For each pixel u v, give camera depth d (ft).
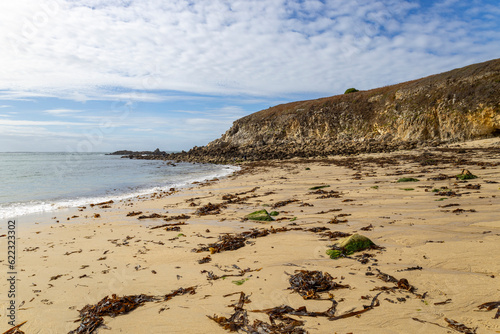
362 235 17.03
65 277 15.44
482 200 25.32
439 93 122.42
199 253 18.22
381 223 21.29
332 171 63.87
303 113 178.60
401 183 38.96
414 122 123.34
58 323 11.19
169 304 11.90
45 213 33.06
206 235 22.41
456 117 109.50
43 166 106.93
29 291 13.87
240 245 18.90
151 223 27.66
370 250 15.85
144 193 48.34
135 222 28.22
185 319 10.76
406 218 22.04
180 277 14.56
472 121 104.01
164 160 165.48
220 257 17.07
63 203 39.27
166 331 10.12
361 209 26.73
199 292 12.75
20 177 69.82
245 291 12.46
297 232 21.12
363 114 154.10
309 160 101.81
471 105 106.93
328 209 28.09
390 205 27.22
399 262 14.02
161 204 37.68
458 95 113.70
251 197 39.01
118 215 31.68
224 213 30.27
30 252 19.70
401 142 114.83
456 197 27.50
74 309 12.19
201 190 49.32
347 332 9.25
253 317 10.46
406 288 11.47
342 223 22.52
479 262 13.04
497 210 21.59
